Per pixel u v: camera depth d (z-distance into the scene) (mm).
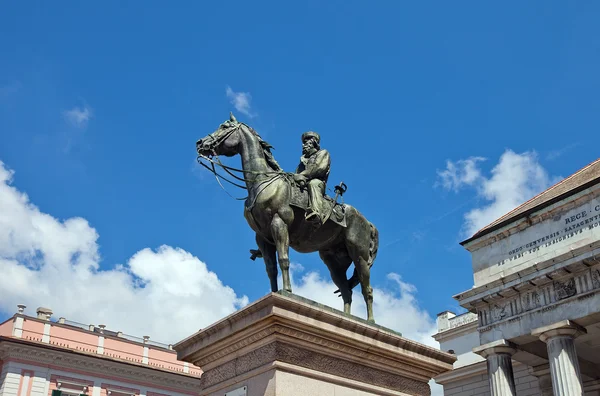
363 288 8977
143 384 39000
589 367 27000
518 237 25328
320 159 8727
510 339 23812
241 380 7094
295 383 6824
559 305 22359
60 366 35906
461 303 25672
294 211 8234
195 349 7770
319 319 7191
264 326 6883
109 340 39062
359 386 7551
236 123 8734
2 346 34188
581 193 23375
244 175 8344
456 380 34469
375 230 9445
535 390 29906
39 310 38156
